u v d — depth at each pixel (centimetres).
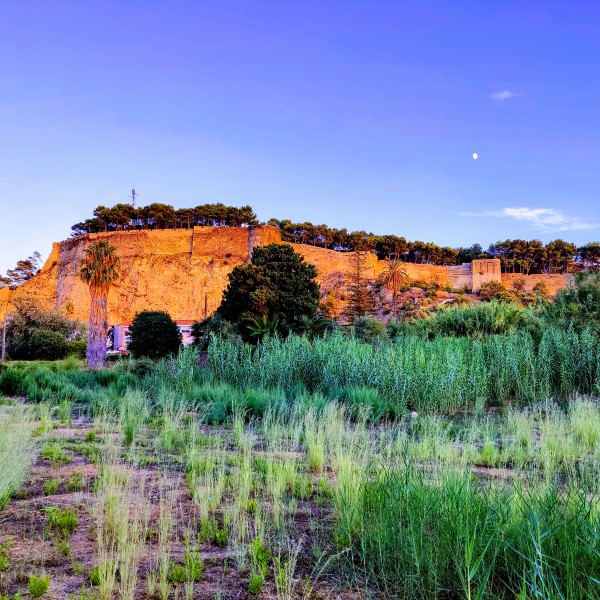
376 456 584
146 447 721
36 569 336
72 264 9912
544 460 593
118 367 2050
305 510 464
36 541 383
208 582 324
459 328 2020
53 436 788
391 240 12700
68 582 319
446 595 314
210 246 9938
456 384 1156
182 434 776
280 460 607
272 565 351
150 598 301
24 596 299
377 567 349
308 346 1523
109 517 405
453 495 363
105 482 495
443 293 9856
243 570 341
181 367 1580
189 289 9581
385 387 1183
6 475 481
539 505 356
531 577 288
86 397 1319
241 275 3112
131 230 11150
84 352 5131
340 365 1348
